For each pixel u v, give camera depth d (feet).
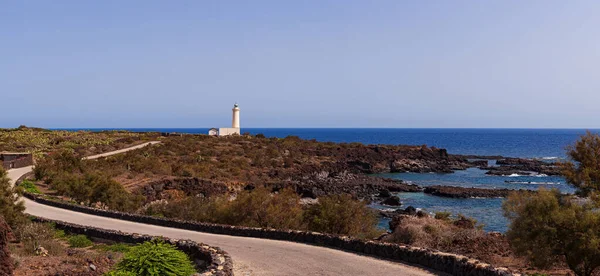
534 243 61.57
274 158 280.92
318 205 102.17
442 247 80.18
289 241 72.02
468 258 48.01
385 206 189.47
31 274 50.11
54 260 58.13
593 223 57.62
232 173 224.94
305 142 362.53
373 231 98.63
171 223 88.69
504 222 147.64
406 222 91.09
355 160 321.52
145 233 79.97
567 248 58.49
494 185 254.27
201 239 74.13
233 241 72.18
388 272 50.57
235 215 101.65
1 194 83.71
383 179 272.72
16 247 69.62
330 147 349.20
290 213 102.94
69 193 135.44
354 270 51.90
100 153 248.93
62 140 290.97
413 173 321.32
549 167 326.44
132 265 48.19
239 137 339.77
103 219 97.55
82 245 73.82
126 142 292.40
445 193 214.48
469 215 162.61
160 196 176.65
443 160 367.04
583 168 72.49
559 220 58.75
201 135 340.80
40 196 130.52
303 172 264.31
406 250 56.29
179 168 212.23
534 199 62.64
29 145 256.11
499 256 73.92
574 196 70.79
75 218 98.27
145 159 218.79
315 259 58.13
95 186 135.44
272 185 213.25
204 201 121.39
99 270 53.11
